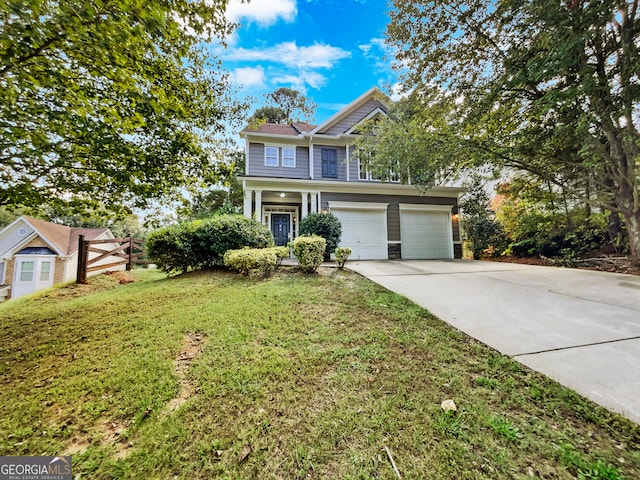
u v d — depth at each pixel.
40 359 2.57
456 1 6.04
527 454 1.48
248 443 1.56
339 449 1.52
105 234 15.97
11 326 3.52
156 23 2.49
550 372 2.21
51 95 3.18
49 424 1.72
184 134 4.31
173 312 3.75
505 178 10.33
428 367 2.35
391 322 3.35
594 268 7.30
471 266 8.14
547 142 6.86
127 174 3.94
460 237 11.52
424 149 7.54
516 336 2.90
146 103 3.38
